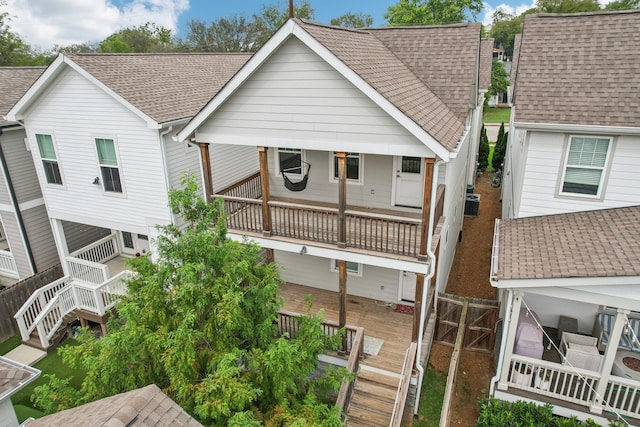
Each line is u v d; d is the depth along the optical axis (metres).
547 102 9.66
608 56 10.15
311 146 9.49
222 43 56.94
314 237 10.23
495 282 8.46
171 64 16.09
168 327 6.31
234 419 5.21
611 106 9.23
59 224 15.00
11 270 16.16
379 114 8.66
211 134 10.46
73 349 6.91
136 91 12.28
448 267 14.52
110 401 5.30
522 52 10.85
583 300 8.15
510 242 9.50
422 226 8.85
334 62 8.23
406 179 11.61
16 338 13.30
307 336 7.43
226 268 6.70
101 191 13.66
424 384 10.52
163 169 12.34
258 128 9.90
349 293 13.02
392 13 41.88
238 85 9.41
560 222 9.88
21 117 13.55
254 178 13.56
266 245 10.71
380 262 9.48
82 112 12.80
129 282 7.05
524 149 10.14
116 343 6.28
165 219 12.98
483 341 11.40
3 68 17.78
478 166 27.34
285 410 6.42
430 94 10.95
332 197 12.79
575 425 8.38
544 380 8.91
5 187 14.54
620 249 8.29
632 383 8.09
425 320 10.80
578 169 9.80
